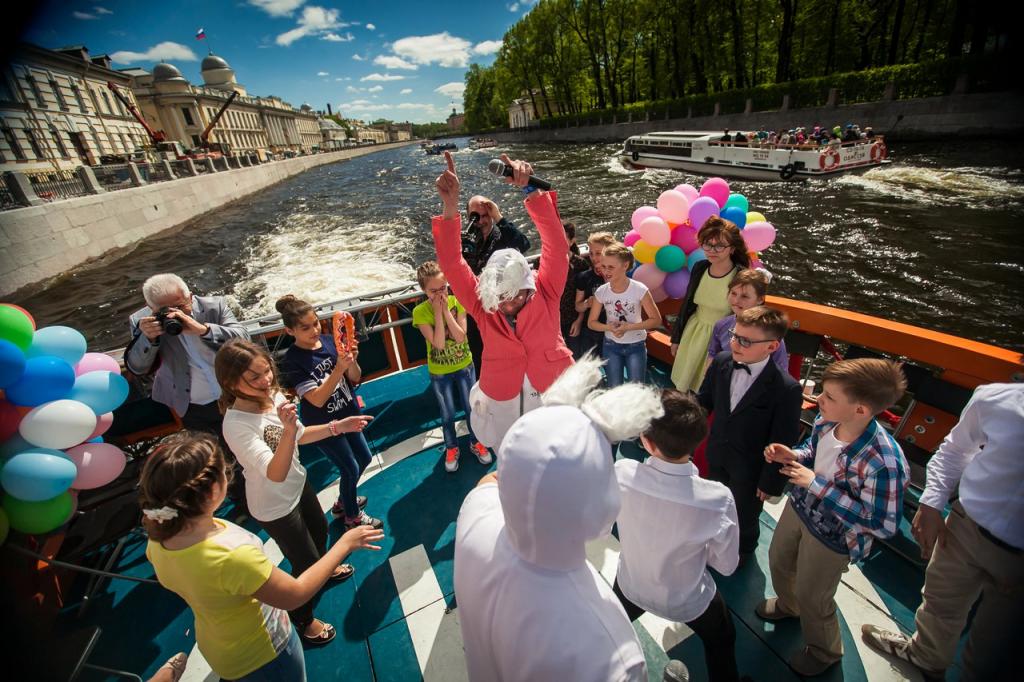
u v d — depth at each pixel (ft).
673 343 10.98
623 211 55.72
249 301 41.57
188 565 4.67
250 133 221.66
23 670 5.34
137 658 7.64
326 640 7.63
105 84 91.61
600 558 8.57
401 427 12.69
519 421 3.76
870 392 5.16
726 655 5.74
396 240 58.23
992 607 4.99
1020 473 4.74
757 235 12.41
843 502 5.57
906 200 44.50
